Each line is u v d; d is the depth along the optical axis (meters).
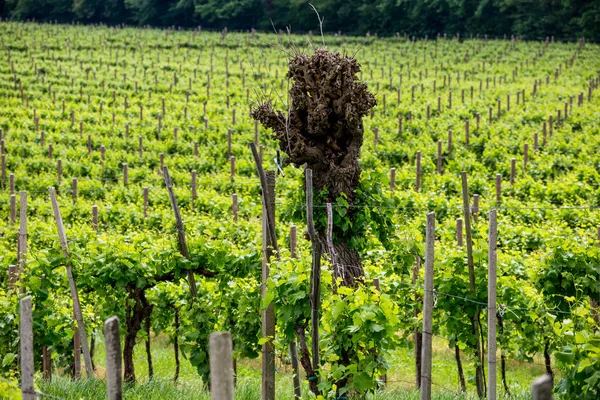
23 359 16.78
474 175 67.44
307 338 25.36
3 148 79.69
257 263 29.28
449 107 106.19
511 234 44.59
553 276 29.16
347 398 23.52
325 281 22.39
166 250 29.22
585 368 19.28
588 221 50.66
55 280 28.94
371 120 95.19
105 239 31.94
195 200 61.12
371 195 27.59
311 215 21.61
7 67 148.00
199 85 133.38
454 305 27.19
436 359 38.12
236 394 24.89
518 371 36.31
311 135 26.86
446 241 43.66
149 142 88.00
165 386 25.81
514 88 124.38
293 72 26.61
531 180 60.78
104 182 76.38
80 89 121.44
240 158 81.31
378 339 21.41
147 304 30.30
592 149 76.12
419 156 63.31
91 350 35.00
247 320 28.78
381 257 37.47
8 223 56.91
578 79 135.25
